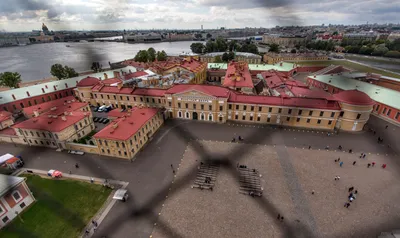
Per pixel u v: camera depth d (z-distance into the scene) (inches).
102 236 1485.0
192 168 2145.7
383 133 2760.8
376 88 3676.2
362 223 1551.4
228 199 1772.9
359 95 2711.6
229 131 2871.6
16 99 3501.5
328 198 1766.7
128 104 3575.3
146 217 1620.3
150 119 2684.5
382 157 2285.9
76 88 3961.6
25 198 1711.4
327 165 2162.9
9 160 2162.9
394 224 1537.9
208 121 3169.3
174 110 3248.0
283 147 2485.2
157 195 1820.9
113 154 2327.8
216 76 5625.0
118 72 4904.0
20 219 1614.2
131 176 2044.8
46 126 2470.5
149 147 2511.1
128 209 1690.5
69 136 2559.1
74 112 2866.6
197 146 2522.1
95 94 3705.7
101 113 3540.8
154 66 5777.6
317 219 1587.1
